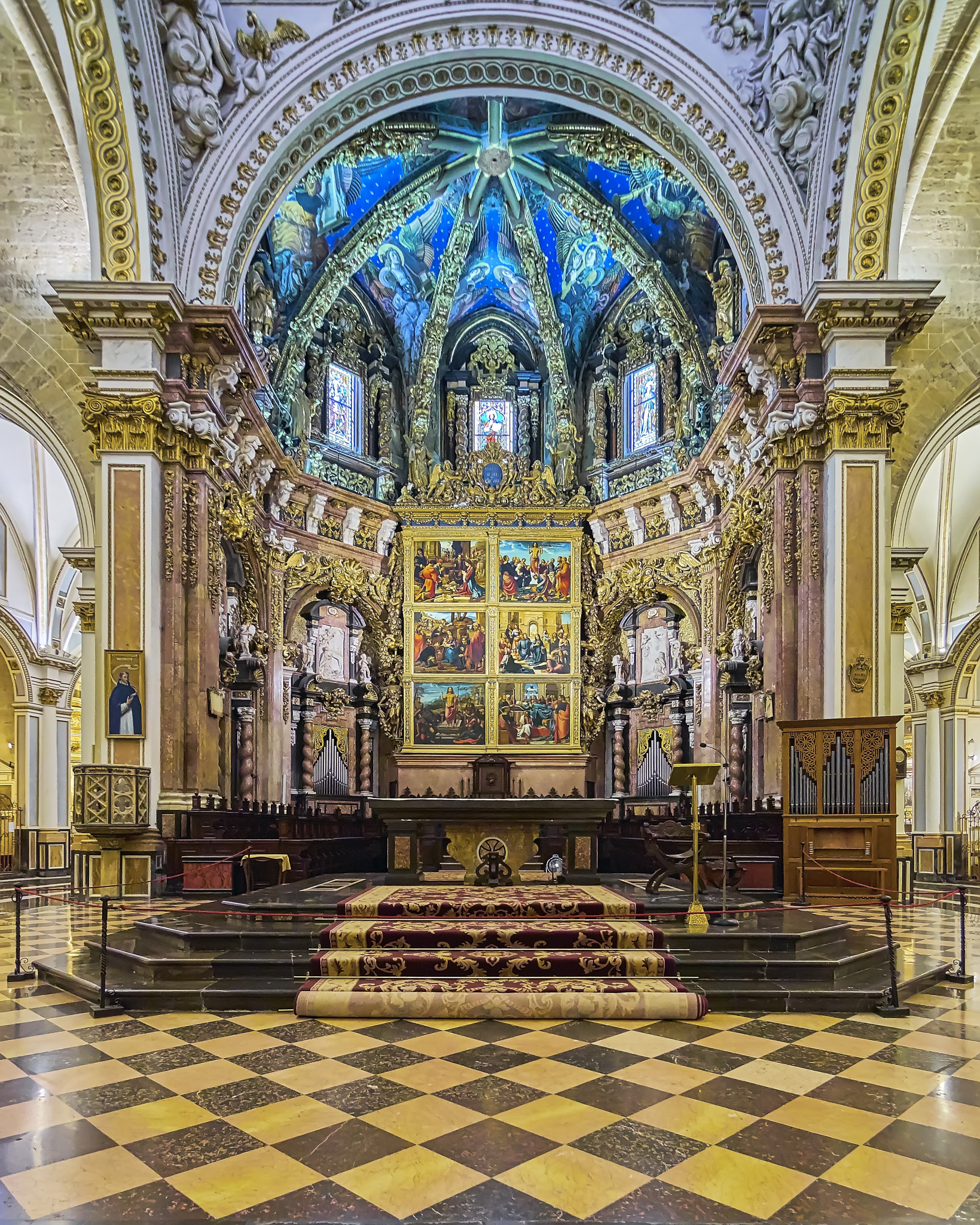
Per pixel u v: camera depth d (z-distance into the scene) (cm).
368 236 1961
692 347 1975
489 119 1769
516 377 2456
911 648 2919
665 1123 428
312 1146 401
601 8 1390
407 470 2364
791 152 1362
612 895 912
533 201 2083
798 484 1350
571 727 2170
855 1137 413
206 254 1397
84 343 1319
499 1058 527
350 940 721
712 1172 376
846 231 1290
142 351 1292
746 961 690
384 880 1133
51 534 2416
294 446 1997
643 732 2186
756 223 1397
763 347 1369
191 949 734
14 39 1327
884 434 1267
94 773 1182
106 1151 397
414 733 2167
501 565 2225
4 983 739
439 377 2422
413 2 1382
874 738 1120
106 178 1272
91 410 1277
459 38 1410
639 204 1900
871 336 1279
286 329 1966
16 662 2367
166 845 1240
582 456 2372
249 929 754
